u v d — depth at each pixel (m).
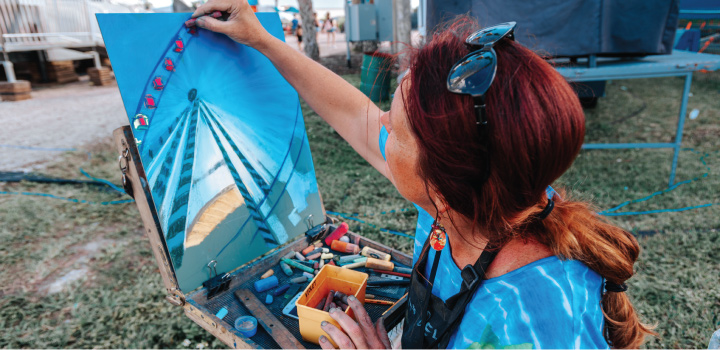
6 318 2.43
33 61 11.63
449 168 0.59
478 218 0.65
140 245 3.27
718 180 4.09
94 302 2.57
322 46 19.42
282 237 1.44
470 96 0.55
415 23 18.09
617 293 0.77
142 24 1.05
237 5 1.14
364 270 1.42
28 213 3.75
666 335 2.23
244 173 1.30
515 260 0.69
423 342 0.82
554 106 0.54
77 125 7.02
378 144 1.13
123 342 2.28
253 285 1.34
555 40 3.96
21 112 8.03
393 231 3.36
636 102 7.55
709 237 3.06
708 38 6.79
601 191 3.86
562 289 0.63
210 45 1.19
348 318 0.89
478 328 0.66
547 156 0.54
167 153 1.11
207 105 1.19
